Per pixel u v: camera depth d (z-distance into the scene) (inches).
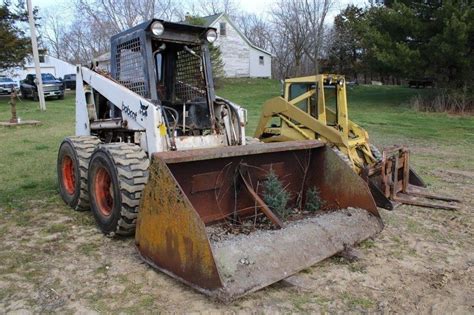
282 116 291.6
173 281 140.8
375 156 283.9
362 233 163.5
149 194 143.1
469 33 627.8
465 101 701.9
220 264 128.3
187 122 207.8
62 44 1871.3
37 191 244.8
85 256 160.4
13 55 905.5
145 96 188.4
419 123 588.7
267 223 171.8
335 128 282.5
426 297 134.8
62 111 731.4
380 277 146.5
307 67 1445.6
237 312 123.6
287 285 137.7
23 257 159.6
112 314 123.4
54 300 130.9
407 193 244.8
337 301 130.9
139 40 189.5
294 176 193.3
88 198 203.0
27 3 715.4
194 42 197.6
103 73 219.9
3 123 535.5
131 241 174.4
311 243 148.3
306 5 1381.6
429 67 679.1
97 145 197.8
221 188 171.6
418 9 690.8
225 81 1229.7
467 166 333.7
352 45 1237.7
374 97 898.1
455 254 167.2
